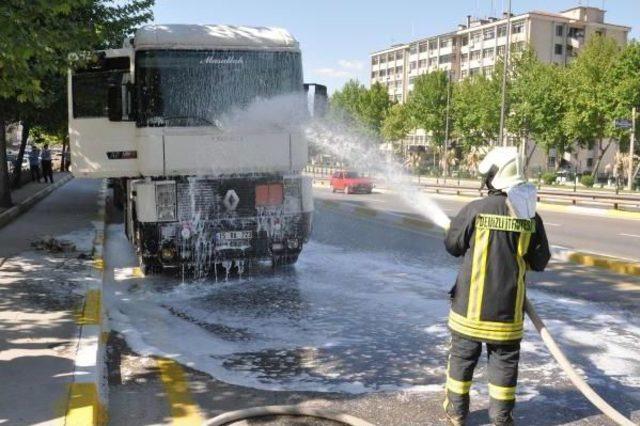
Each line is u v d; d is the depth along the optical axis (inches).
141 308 282.5
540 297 311.1
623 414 171.3
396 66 4877.0
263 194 331.0
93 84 323.0
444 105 2935.5
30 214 585.3
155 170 315.3
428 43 4375.0
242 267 361.7
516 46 2588.6
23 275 309.6
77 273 315.3
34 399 160.2
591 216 840.3
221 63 321.7
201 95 319.9
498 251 147.0
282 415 166.1
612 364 211.8
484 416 168.7
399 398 181.5
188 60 318.3
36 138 1111.0
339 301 297.4
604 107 1984.5
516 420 167.8
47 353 195.5
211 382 193.0
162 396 181.5
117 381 193.8
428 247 478.3
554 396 184.4
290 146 331.6
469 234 151.6
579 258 423.2
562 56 3560.5
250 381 193.9
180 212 319.6
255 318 266.7
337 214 765.9
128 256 414.9
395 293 315.3
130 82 320.2
